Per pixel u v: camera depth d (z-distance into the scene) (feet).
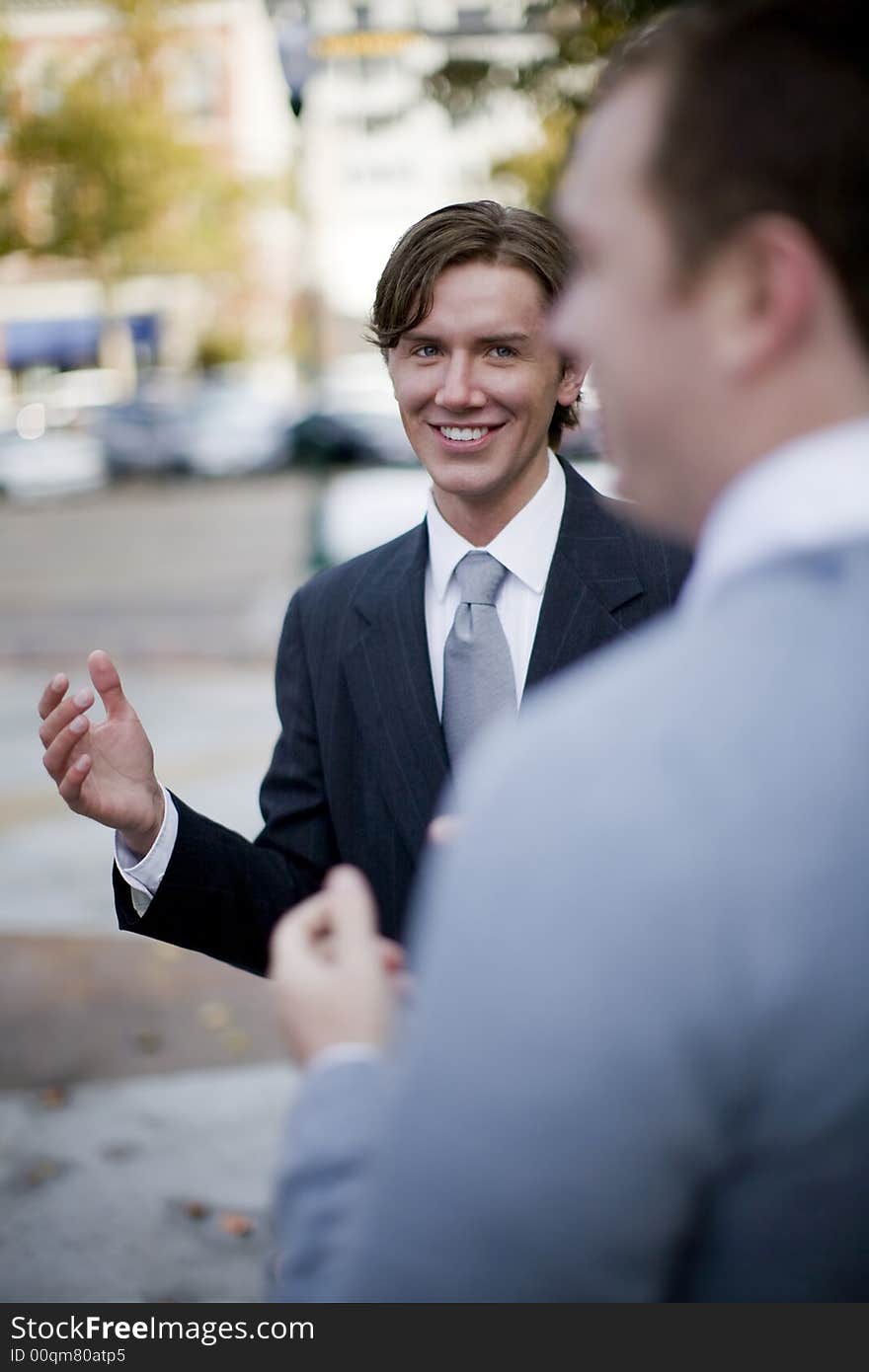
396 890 5.88
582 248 2.49
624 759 2.07
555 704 2.26
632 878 2.00
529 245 5.66
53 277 117.60
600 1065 1.98
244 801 21.29
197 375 116.98
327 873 6.19
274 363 117.80
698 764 2.06
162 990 14.71
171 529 59.16
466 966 2.07
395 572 6.14
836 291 2.23
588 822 2.04
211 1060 13.14
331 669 6.16
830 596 2.18
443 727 5.93
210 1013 14.17
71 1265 9.88
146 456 75.25
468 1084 2.04
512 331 5.65
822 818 2.05
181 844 5.58
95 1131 11.82
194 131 97.40
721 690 2.12
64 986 14.79
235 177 88.74
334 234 111.14
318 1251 2.32
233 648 34.81
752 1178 2.14
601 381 2.50
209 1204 10.70
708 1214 2.19
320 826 6.19
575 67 20.04
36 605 42.01
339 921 2.72
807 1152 2.10
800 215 2.20
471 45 22.00
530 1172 2.01
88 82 82.69
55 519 64.28
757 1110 2.07
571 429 6.18
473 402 5.68
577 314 2.51
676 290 2.32
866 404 2.27
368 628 6.06
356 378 85.35
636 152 2.35
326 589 6.35
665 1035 1.98
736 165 2.23
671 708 2.11
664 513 2.54
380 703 5.94
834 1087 2.05
